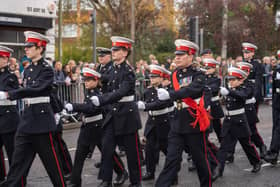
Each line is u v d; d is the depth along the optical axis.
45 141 7.03
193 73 7.06
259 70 11.41
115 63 7.91
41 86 6.92
